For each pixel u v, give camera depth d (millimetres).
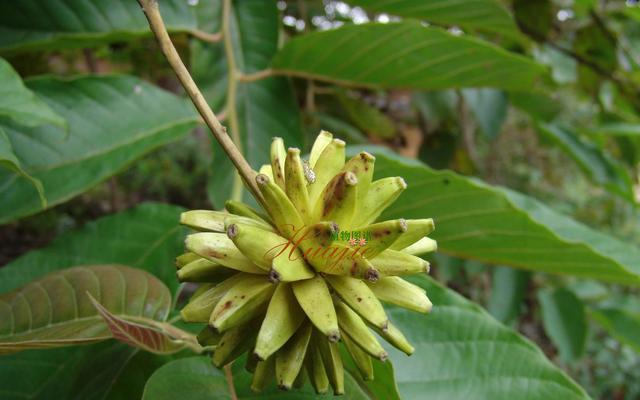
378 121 669
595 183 658
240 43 439
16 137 305
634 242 1310
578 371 1171
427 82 414
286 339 186
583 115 1199
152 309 265
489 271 833
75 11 355
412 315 297
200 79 418
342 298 191
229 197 403
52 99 324
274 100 432
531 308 1124
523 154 1479
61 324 251
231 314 185
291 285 193
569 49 699
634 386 1176
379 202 201
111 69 929
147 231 342
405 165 321
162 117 362
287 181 195
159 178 1419
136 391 255
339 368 204
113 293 265
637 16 668
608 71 671
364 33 359
